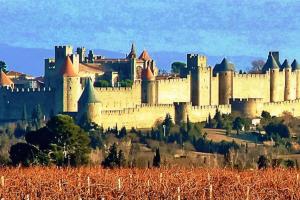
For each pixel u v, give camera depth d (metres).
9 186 180.00
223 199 167.88
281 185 184.75
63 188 179.12
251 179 193.12
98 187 179.25
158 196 172.38
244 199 167.50
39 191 177.88
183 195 171.12
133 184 183.00
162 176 195.88
